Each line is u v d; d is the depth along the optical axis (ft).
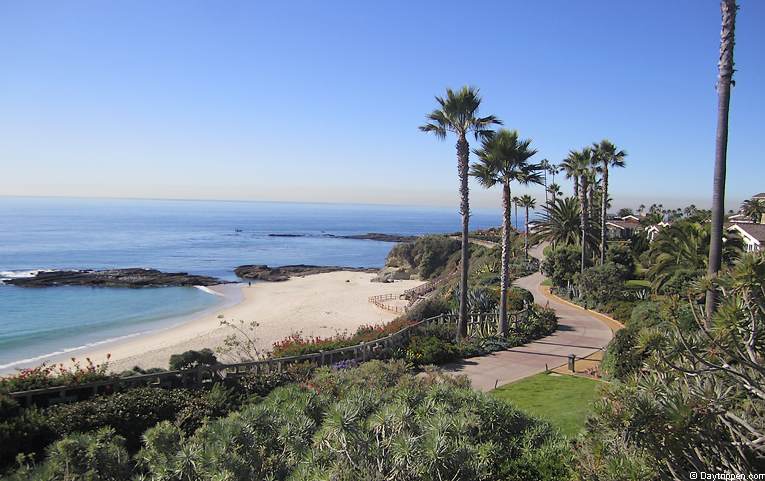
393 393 29.76
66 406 38.01
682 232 98.02
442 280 196.75
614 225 247.50
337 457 19.01
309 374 52.65
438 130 77.20
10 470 29.22
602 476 16.60
